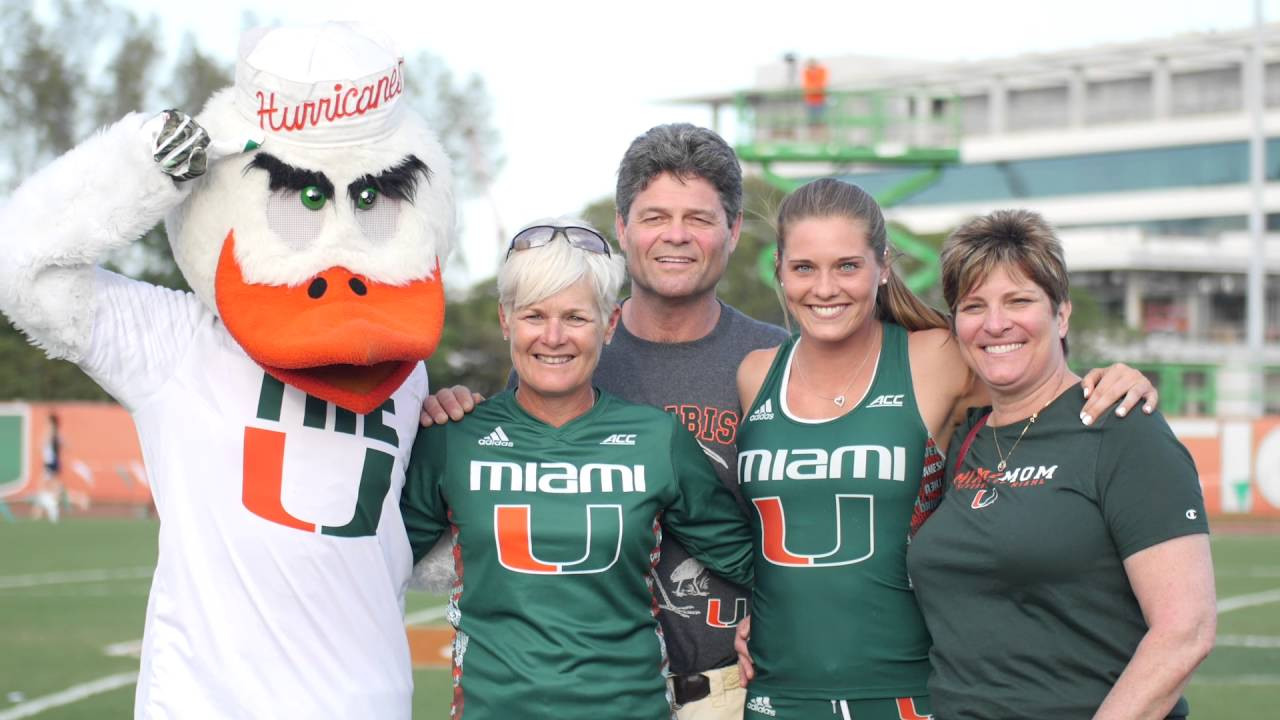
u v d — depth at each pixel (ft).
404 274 10.85
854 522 12.14
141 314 10.99
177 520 10.70
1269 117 171.01
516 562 11.82
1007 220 11.05
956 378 12.34
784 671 12.26
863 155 105.40
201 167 10.36
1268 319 169.68
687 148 13.15
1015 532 10.52
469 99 132.77
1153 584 10.03
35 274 10.33
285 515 10.82
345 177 10.66
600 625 11.76
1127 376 10.80
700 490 12.46
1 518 70.49
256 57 10.61
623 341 14.03
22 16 126.11
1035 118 191.62
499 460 12.10
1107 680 10.36
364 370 10.93
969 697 10.73
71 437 76.95
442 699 25.45
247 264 10.51
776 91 107.65
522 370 12.00
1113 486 10.30
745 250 113.60
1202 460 71.26
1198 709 24.63
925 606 11.28
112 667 28.60
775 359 12.97
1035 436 10.87
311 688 10.66
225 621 10.53
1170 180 177.99
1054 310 10.99
